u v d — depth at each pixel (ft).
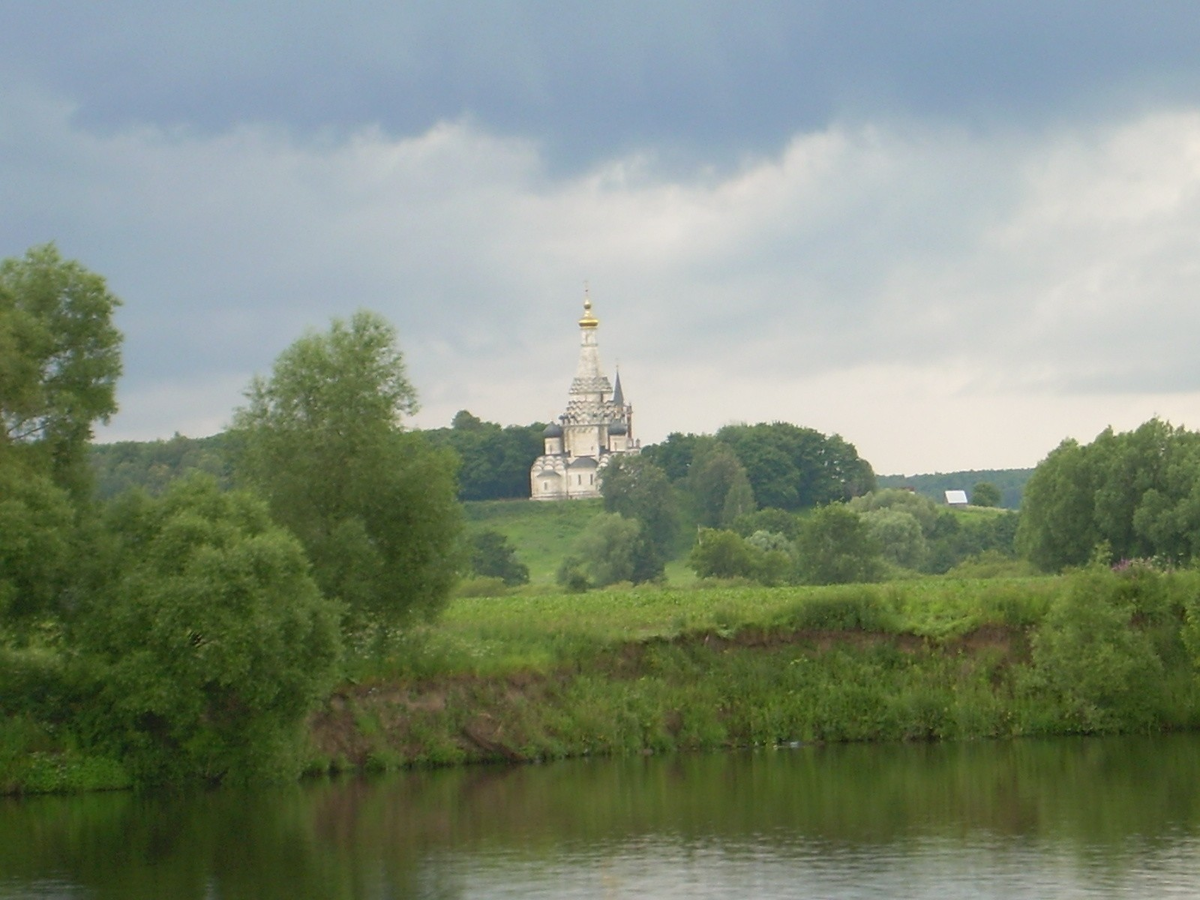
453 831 192.54
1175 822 189.06
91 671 224.53
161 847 184.44
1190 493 541.75
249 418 282.97
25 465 244.22
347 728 251.19
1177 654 282.77
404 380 289.33
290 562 231.71
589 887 159.22
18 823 201.98
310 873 168.66
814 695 277.03
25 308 258.37
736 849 178.40
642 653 284.00
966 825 190.29
